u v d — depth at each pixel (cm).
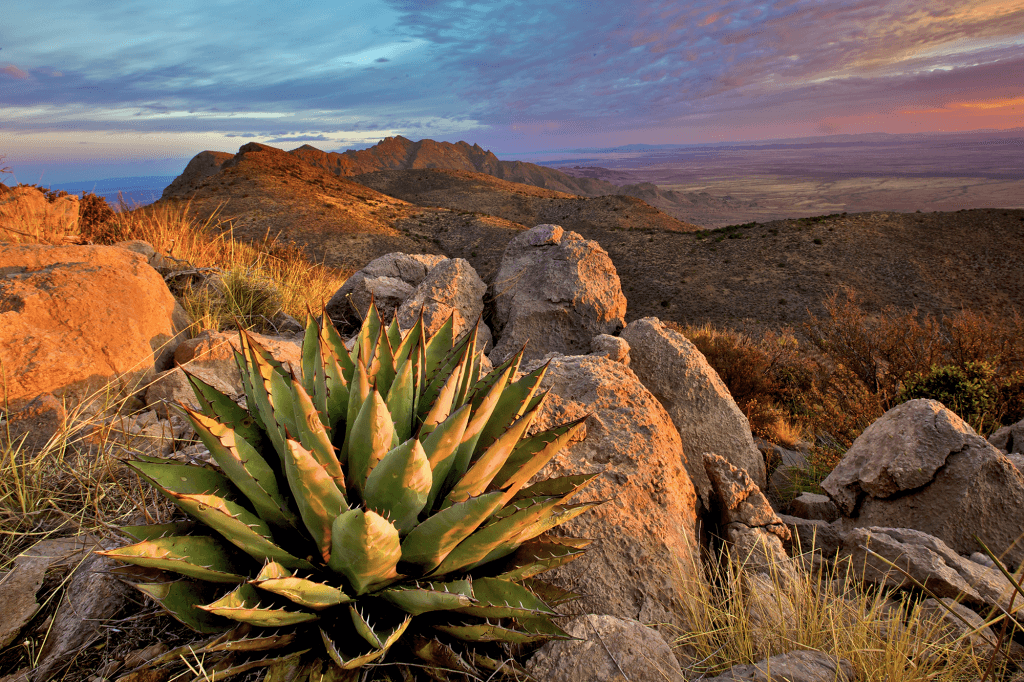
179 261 593
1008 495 304
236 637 147
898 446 337
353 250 9144
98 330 334
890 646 187
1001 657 205
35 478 235
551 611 159
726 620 212
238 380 363
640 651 176
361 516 136
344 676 154
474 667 170
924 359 821
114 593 188
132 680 152
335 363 191
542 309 540
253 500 167
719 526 288
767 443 609
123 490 239
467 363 202
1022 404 710
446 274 588
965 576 250
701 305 7650
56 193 589
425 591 149
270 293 574
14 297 322
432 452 167
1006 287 7406
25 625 184
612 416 292
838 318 894
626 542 230
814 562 274
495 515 173
